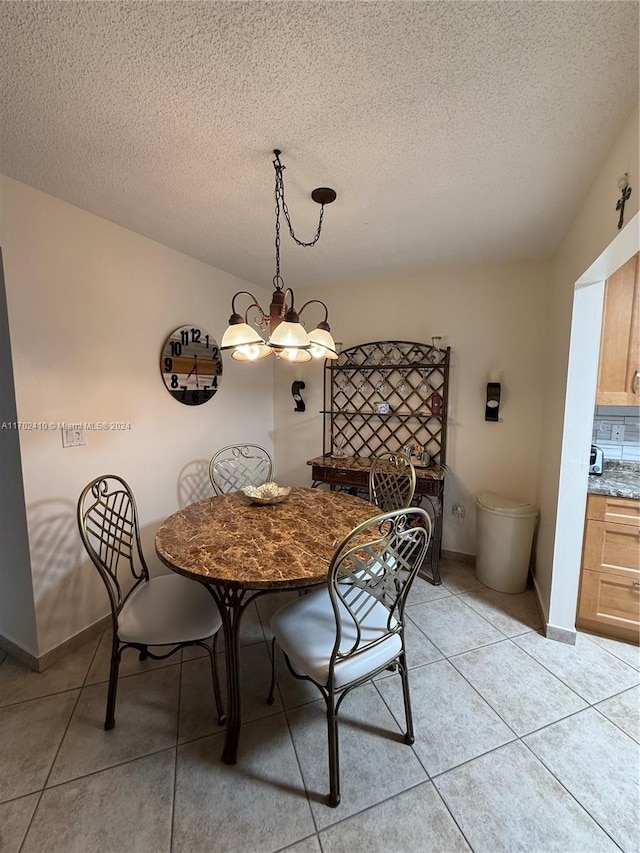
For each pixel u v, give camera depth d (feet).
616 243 4.59
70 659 6.29
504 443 9.29
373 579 4.24
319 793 4.22
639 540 6.41
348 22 3.01
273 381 12.18
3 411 5.70
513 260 8.83
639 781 4.37
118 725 5.02
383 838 3.81
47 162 4.98
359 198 5.92
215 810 4.03
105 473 7.00
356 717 5.20
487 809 4.08
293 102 3.91
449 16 2.96
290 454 12.18
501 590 8.43
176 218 6.66
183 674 5.96
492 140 4.51
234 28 3.07
